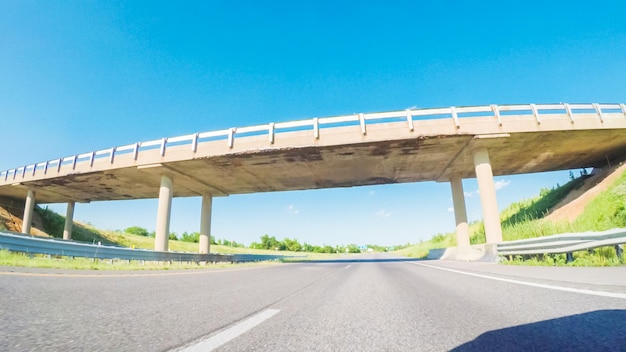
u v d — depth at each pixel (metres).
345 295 5.08
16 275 6.64
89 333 2.51
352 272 11.33
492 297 4.36
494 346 2.15
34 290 4.75
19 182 28.42
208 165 21.89
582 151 22.55
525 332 2.48
